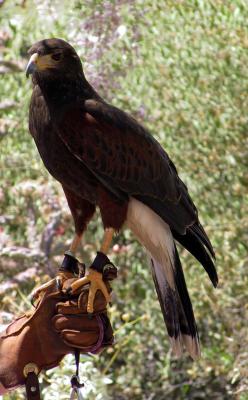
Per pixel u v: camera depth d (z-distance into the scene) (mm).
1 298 11242
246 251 12633
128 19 12344
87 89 7945
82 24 12188
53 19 12617
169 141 12672
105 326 6754
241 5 12477
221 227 12562
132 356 13070
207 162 12617
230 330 12883
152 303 12844
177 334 8117
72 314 6605
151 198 8180
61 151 7867
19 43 12844
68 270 7602
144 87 12648
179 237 8523
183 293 8234
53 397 9109
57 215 11930
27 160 12719
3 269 11711
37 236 12023
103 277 7039
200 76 12500
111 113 7949
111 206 8000
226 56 12398
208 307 12781
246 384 12484
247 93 12477
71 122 7715
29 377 6547
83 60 12156
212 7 12477
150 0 12430
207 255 8352
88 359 9750
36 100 7824
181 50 12516
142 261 13336
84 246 12922
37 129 7895
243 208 12633
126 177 8008
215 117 12523
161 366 13016
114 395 13242
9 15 12906
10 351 6598
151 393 13258
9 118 12875
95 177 7949
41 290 7184
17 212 12547
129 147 8000
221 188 12703
